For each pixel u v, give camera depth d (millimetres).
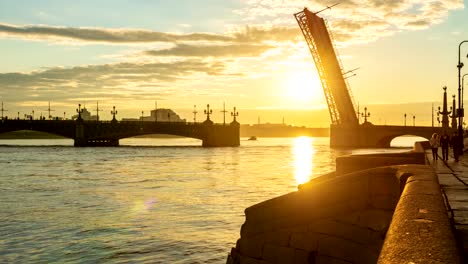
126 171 74812
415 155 17406
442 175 16734
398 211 5383
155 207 39562
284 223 13500
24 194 47844
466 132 92438
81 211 37562
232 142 187125
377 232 11719
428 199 6203
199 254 24328
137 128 170375
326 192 12750
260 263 13789
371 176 12023
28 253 24578
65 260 23281
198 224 32156
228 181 59906
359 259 11891
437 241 3668
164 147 178875
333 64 103375
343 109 119125
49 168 80125
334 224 12531
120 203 41875
